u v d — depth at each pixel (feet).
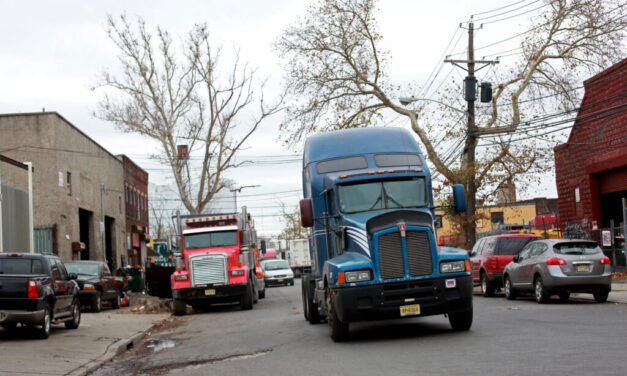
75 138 136.46
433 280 40.09
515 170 105.50
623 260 97.66
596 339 35.83
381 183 44.42
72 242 130.21
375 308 39.68
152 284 106.42
